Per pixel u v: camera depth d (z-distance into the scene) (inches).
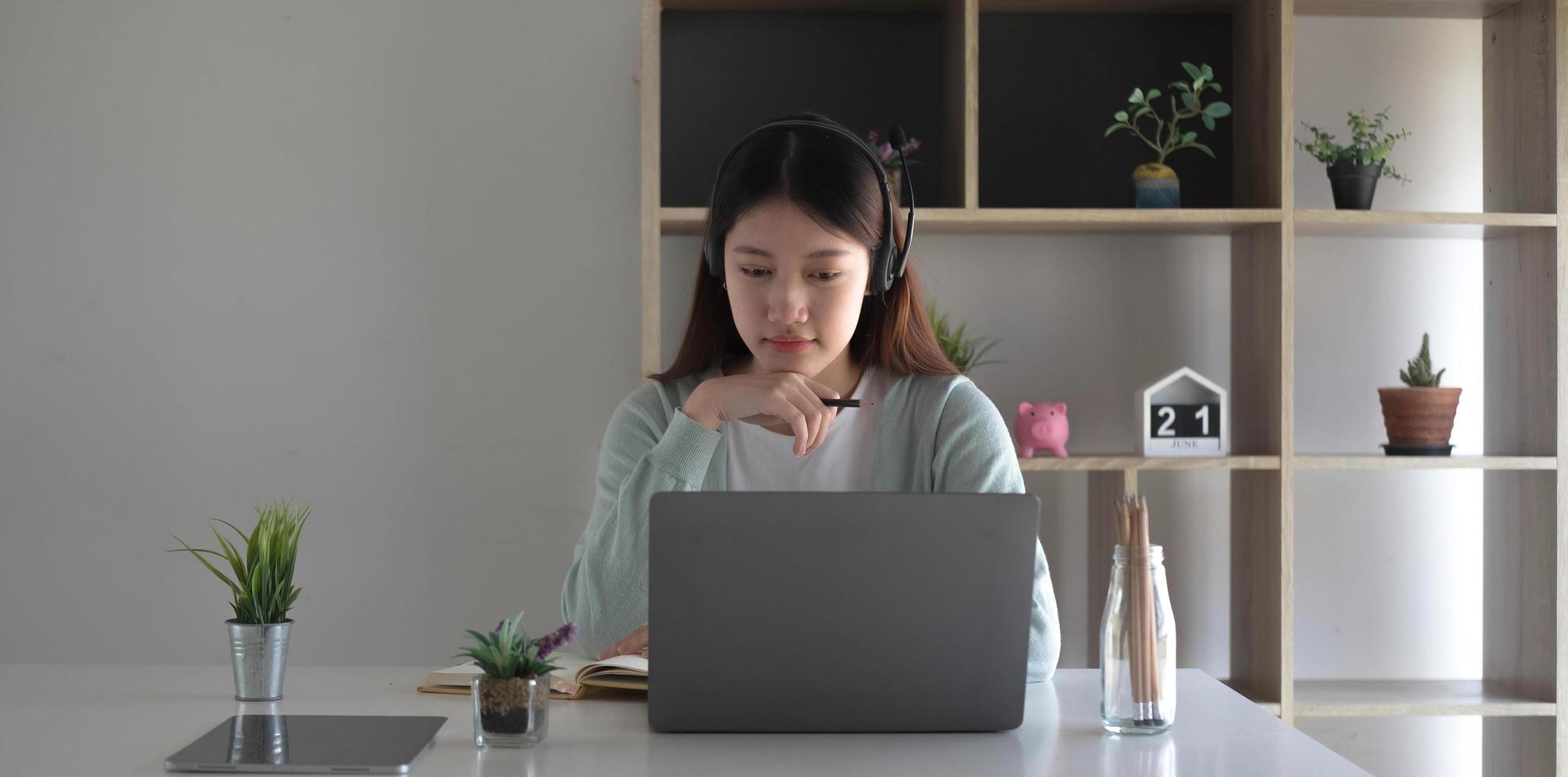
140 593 100.8
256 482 100.8
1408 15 100.2
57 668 52.8
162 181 100.0
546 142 100.7
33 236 99.8
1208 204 101.2
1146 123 101.2
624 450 58.8
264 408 100.6
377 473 100.9
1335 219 90.3
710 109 100.4
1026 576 40.4
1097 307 101.9
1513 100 97.0
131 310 100.2
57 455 100.4
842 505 39.9
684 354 61.1
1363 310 103.0
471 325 100.9
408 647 101.2
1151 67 101.1
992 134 101.0
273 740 39.1
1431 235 98.0
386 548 101.0
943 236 101.6
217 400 100.6
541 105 100.7
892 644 40.3
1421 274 103.2
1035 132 101.1
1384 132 102.3
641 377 97.6
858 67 100.3
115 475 100.5
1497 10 98.4
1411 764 103.9
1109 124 101.1
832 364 60.1
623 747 39.2
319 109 100.2
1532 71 94.4
